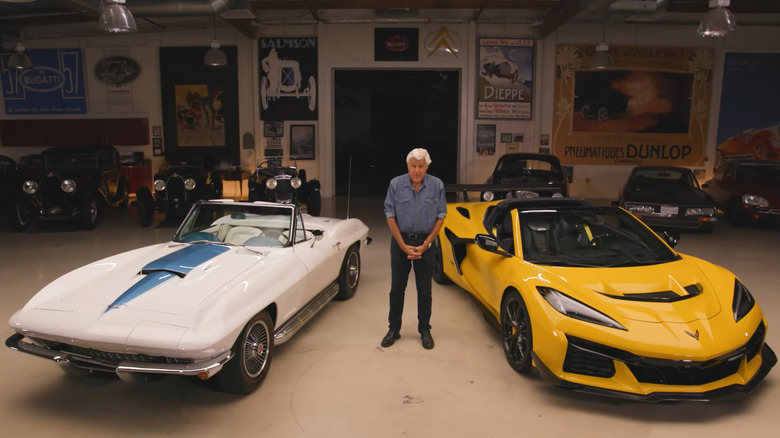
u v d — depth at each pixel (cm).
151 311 287
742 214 949
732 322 296
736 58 1341
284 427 285
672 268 346
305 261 394
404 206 373
